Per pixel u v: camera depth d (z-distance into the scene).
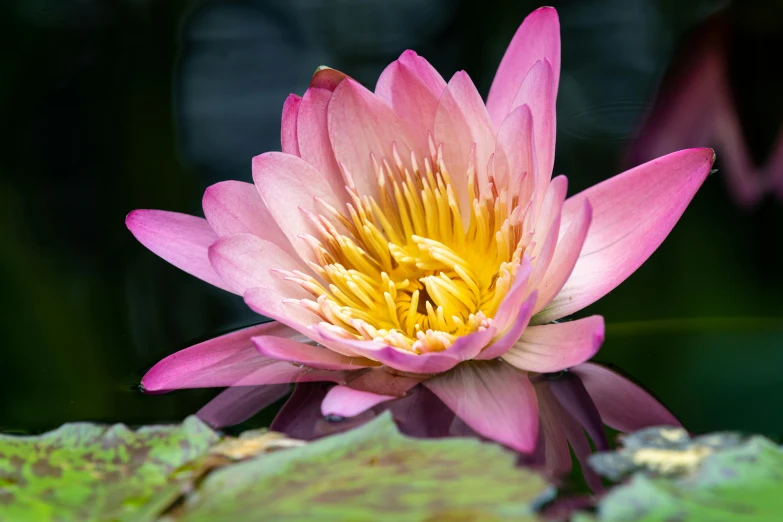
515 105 0.71
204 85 1.01
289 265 0.71
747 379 0.70
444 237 0.72
